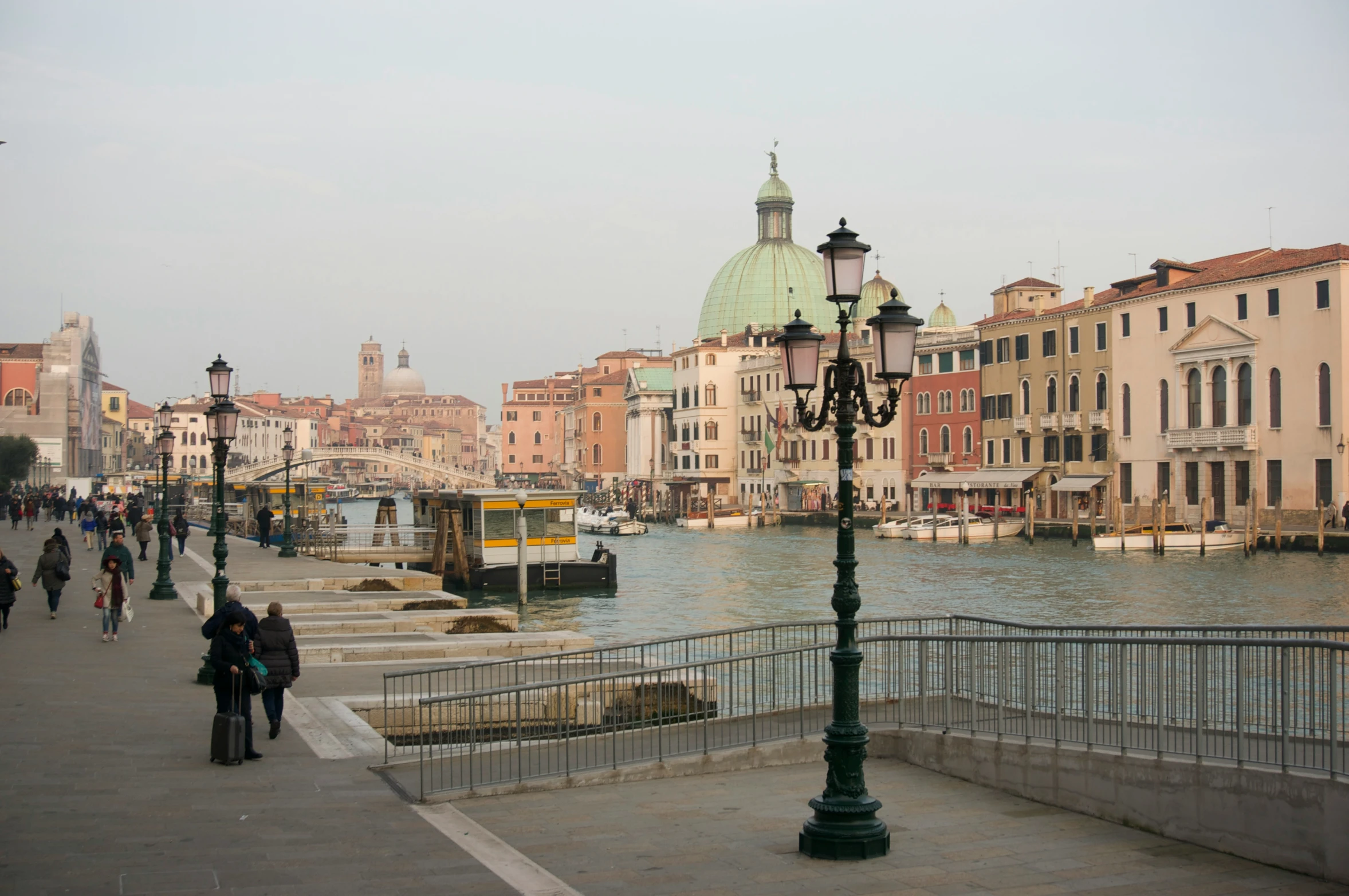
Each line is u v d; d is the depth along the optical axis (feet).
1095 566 202.39
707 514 359.05
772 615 154.20
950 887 32.86
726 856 35.94
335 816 39.45
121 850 34.40
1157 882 33.73
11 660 71.10
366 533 212.43
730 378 404.57
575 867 34.53
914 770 50.67
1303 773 35.53
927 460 314.35
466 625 95.91
